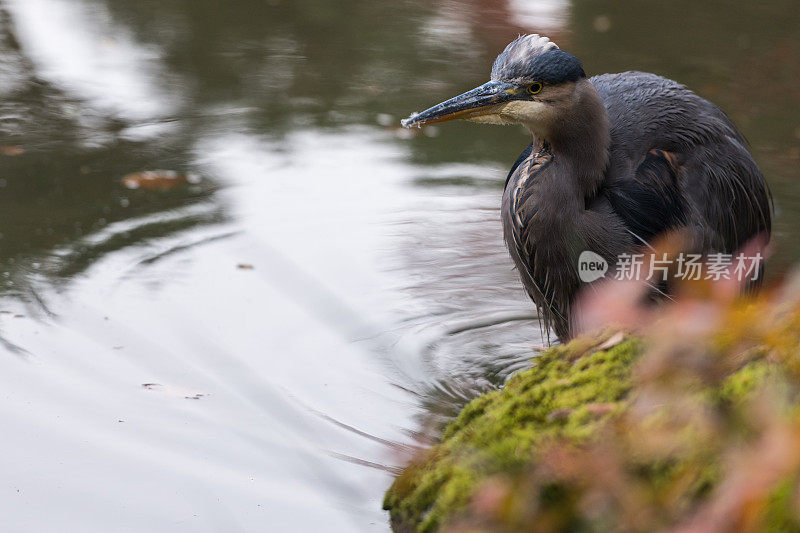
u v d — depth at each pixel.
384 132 14.24
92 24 18.97
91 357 8.31
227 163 13.02
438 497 4.43
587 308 7.76
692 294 3.90
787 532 2.95
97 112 14.66
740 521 2.84
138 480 6.52
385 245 10.91
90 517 6.06
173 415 7.45
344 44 18.39
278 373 8.22
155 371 8.13
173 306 9.31
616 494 3.37
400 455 6.80
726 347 3.64
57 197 11.77
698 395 3.55
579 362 4.58
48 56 17.06
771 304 3.76
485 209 11.92
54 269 9.96
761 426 3.12
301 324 9.11
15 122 14.15
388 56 17.67
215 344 8.66
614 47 18.00
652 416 3.62
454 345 8.86
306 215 11.55
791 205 11.55
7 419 7.29
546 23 19.72
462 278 10.23
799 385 3.43
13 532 5.89
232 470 6.66
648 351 3.98
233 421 7.38
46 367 8.10
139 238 10.79
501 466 4.11
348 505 6.16
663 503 3.28
